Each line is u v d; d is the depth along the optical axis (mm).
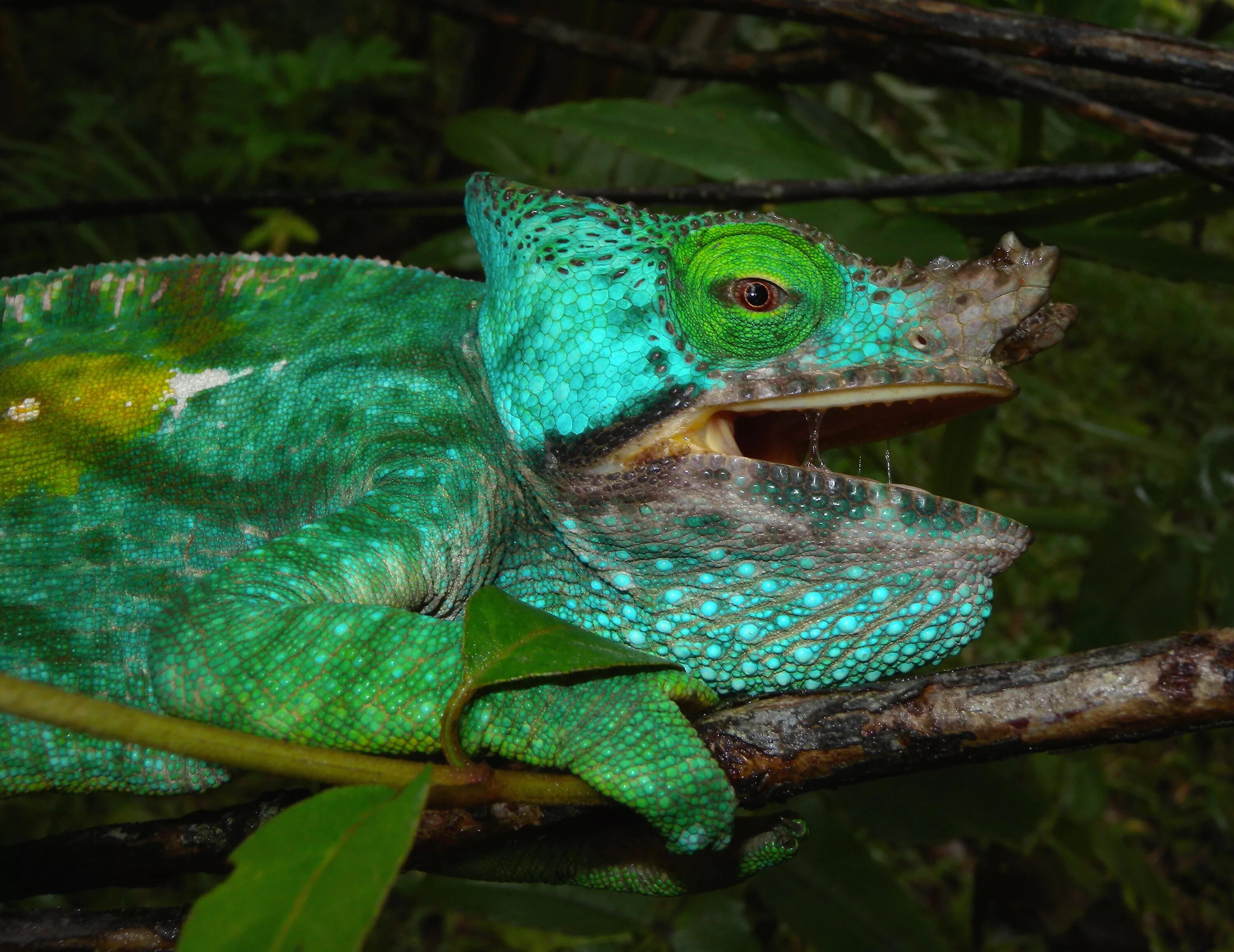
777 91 756
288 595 583
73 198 1263
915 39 637
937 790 759
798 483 603
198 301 630
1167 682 562
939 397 608
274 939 523
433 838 585
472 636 556
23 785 600
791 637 610
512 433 609
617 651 562
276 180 1391
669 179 790
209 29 1585
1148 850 1127
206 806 996
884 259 679
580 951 943
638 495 604
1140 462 1504
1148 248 697
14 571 608
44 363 622
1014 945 969
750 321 603
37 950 583
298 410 618
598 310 604
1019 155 757
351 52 1240
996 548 608
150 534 613
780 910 752
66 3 749
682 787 569
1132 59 631
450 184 799
